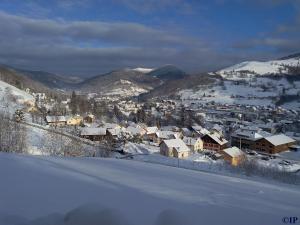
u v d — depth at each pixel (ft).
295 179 92.22
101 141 189.78
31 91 534.78
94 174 29.09
